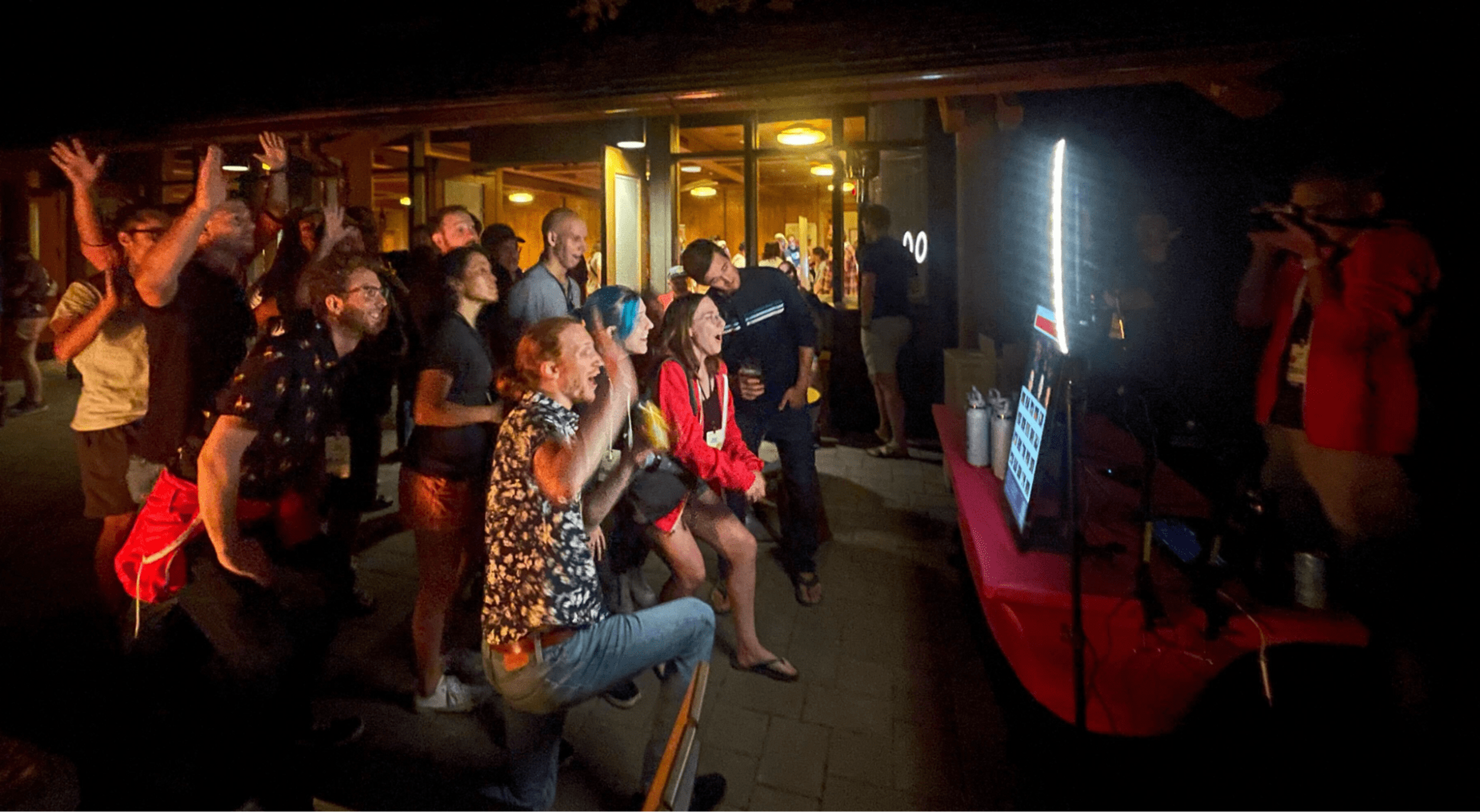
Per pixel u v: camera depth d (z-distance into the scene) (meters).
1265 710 1.95
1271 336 2.49
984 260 5.92
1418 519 1.88
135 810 2.28
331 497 2.95
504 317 3.29
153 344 2.59
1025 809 2.37
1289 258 2.35
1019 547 2.40
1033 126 5.09
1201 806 2.08
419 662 2.81
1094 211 4.22
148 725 2.69
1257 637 1.92
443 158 9.08
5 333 9.48
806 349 3.80
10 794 1.17
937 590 3.99
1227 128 3.50
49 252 11.23
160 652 2.69
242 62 5.71
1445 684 1.78
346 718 2.72
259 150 4.75
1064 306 1.99
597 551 2.84
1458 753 1.76
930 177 7.04
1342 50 2.74
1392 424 1.92
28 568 4.01
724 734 2.75
